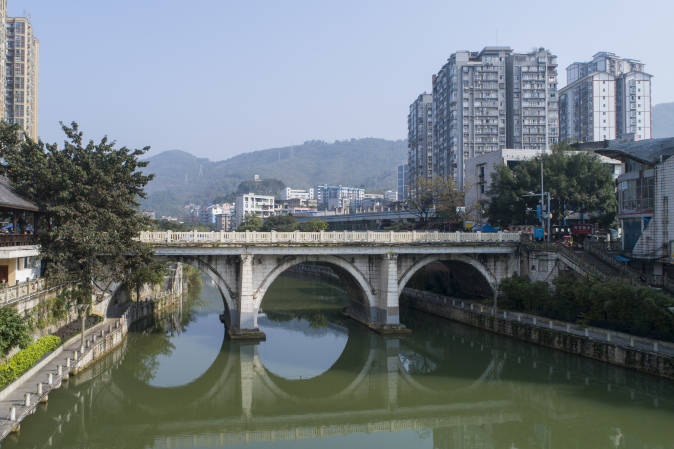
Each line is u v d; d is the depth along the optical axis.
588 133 127.31
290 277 96.94
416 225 79.88
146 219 41.66
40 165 32.25
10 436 22.16
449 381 34.88
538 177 52.91
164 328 48.06
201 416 29.42
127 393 32.62
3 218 33.06
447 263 53.16
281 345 43.62
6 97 99.06
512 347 41.06
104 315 38.94
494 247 47.44
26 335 23.72
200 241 39.44
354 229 109.62
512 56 105.75
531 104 104.38
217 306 63.75
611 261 42.41
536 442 26.34
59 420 26.94
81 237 31.80
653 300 31.25
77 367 28.02
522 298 43.25
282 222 111.75
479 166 74.00
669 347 30.09
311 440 26.56
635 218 44.78
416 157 126.38
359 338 45.91
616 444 24.97
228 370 36.56
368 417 29.61
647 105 127.81
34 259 32.84
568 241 51.34
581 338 34.50
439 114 112.25
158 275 51.28
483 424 28.61
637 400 29.19
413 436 27.31
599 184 52.06
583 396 29.98
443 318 52.06
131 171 37.25
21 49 100.00
